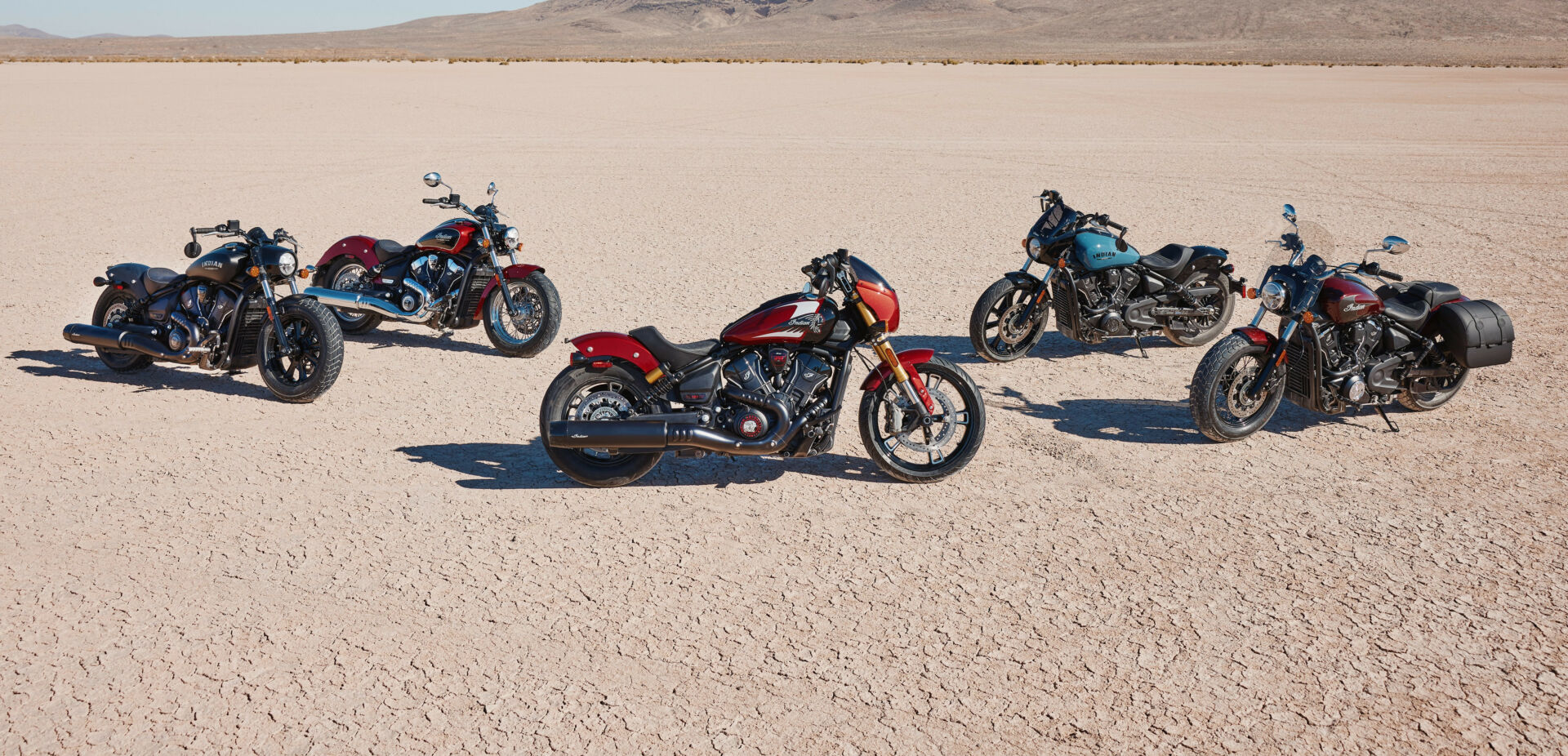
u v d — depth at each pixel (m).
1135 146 25.47
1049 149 24.98
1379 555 4.91
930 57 140.62
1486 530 5.18
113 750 3.50
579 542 5.06
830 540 5.09
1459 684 3.86
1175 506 5.50
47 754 3.48
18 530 5.15
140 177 19.58
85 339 7.79
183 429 6.72
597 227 14.86
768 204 16.97
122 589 4.57
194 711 3.71
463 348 8.95
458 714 3.69
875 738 3.56
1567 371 7.92
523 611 4.40
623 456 5.75
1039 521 5.31
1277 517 5.35
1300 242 6.50
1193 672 3.95
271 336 7.37
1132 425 6.86
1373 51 177.62
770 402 5.49
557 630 4.25
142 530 5.16
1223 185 18.98
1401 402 6.95
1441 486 5.77
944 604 4.45
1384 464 6.12
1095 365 8.41
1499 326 6.71
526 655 4.07
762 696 3.80
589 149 24.67
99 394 7.48
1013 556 4.91
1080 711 3.71
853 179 20.02
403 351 8.81
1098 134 28.47
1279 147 25.23
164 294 7.78
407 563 4.83
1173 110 36.81
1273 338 6.37
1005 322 8.43
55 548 4.95
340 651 4.09
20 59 106.00
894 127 30.28
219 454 6.26
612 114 34.41
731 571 4.76
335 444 6.46
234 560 4.84
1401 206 16.41
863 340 5.63
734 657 4.05
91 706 3.73
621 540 5.09
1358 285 6.40
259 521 5.28
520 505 5.52
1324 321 6.54
